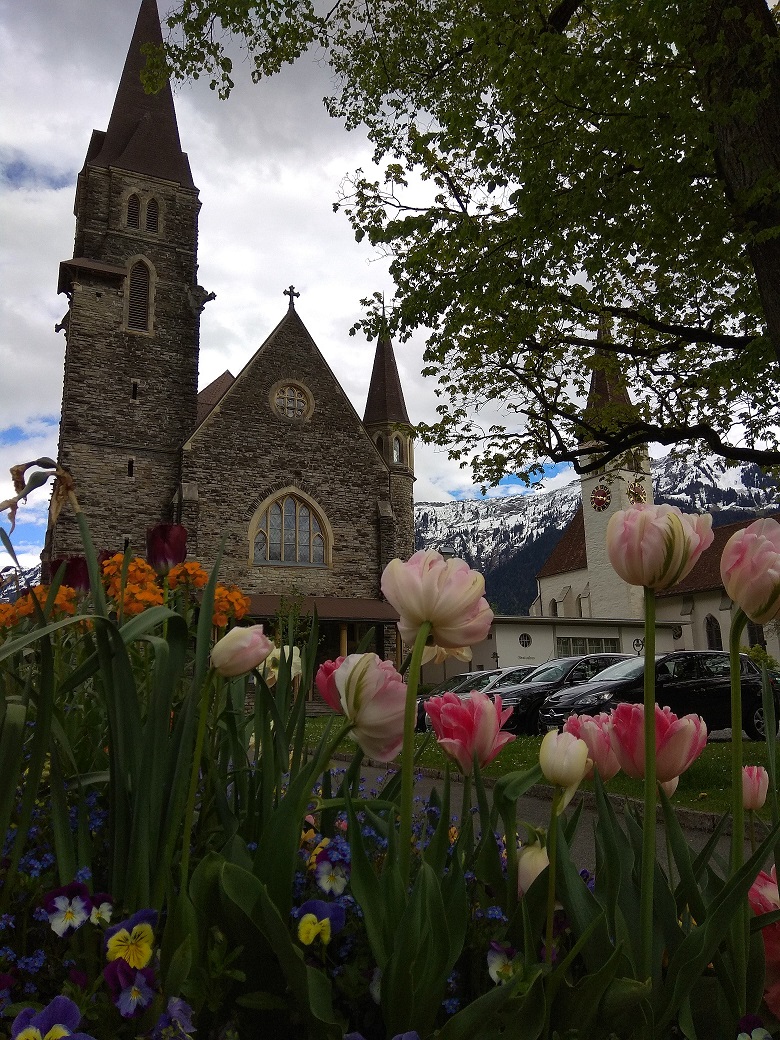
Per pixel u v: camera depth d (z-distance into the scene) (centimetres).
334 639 3312
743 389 1302
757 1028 128
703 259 1088
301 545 3375
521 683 1852
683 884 154
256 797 194
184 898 131
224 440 3278
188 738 149
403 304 1186
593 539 5162
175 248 3472
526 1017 121
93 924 142
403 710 142
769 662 283
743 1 880
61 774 152
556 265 1145
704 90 934
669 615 4450
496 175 1109
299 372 3503
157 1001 123
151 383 3300
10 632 252
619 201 1020
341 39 1289
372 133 1312
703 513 140
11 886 144
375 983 134
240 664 146
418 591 139
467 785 169
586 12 1089
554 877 141
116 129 3606
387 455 3872
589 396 1477
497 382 1452
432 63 1252
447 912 139
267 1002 127
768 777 178
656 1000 133
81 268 3216
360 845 136
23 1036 108
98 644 147
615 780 813
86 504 3075
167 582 272
